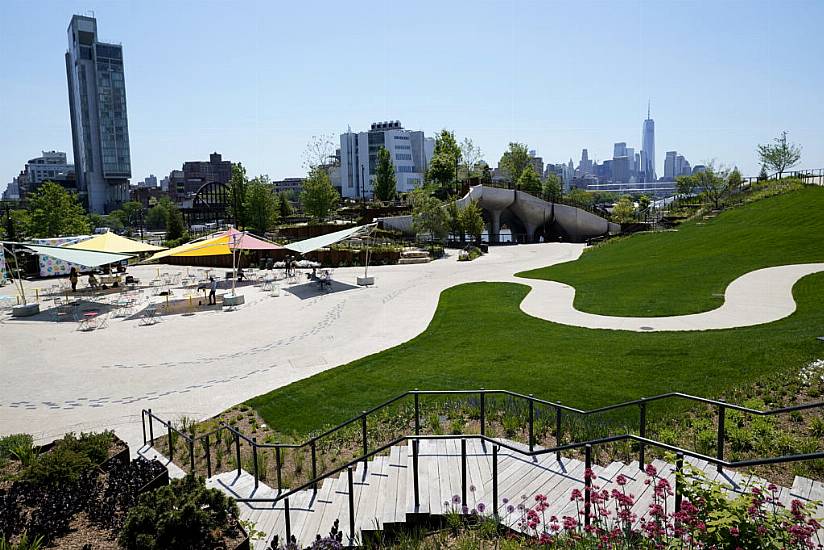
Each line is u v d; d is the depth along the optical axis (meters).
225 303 28.61
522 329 19.31
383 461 8.86
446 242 61.00
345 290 32.03
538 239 75.31
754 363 12.48
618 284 27.53
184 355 18.84
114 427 12.68
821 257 27.39
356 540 6.04
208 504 6.07
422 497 6.98
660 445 5.79
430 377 14.41
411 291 30.41
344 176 177.25
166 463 10.30
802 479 6.51
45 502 6.69
